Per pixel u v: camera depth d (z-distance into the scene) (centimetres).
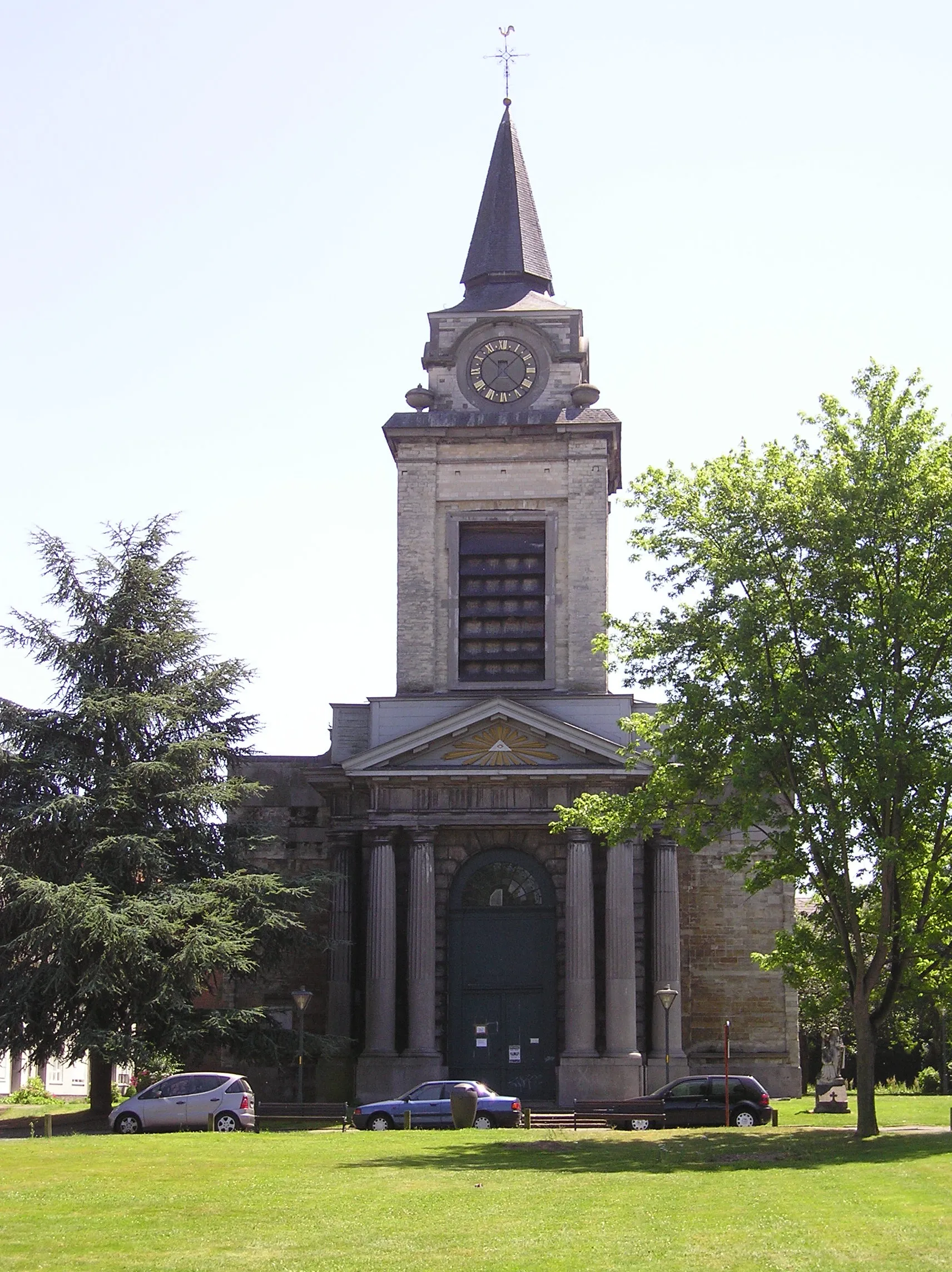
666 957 5644
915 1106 5816
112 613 5494
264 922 5256
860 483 4050
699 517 4234
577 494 6191
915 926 3934
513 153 6769
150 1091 4519
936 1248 2159
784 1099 5775
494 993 5728
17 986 4959
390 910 5612
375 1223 2498
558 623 6109
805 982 4456
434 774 5622
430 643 6119
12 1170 3266
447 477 6250
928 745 3953
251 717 5700
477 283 6581
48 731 5375
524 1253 2189
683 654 4244
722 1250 2173
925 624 3966
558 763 5625
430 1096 4722
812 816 3956
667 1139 3984
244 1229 2452
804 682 4044
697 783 4181
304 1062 5744
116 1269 2117
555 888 5762
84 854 5069
